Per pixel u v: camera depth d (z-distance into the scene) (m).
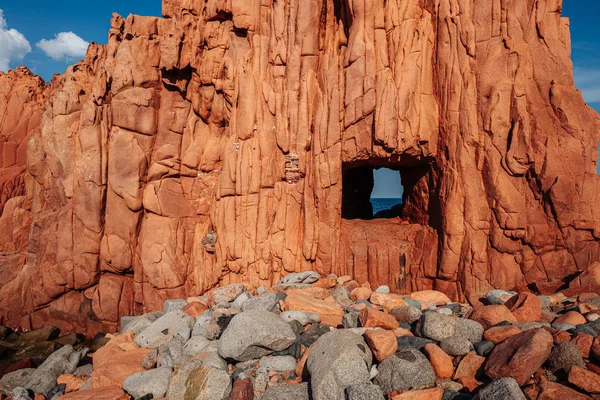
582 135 10.67
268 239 13.29
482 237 11.16
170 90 15.59
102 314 15.35
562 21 11.26
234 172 13.75
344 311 9.91
